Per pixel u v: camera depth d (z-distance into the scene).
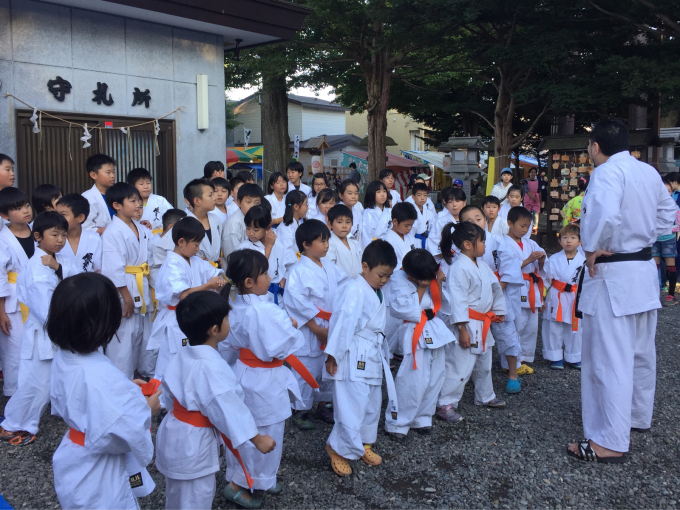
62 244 3.96
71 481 2.23
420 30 14.39
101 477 2.25
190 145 7.54
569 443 3.92
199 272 4.35
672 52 12.33
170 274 4.07
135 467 2.49
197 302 2.63
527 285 5.44
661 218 3.99
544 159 23.62
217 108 7.80
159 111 7.17
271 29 7.62
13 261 4.33
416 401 3.97
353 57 16.28
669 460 3.72
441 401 4.38
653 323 3.96
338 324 3.49
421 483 3.45
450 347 4.35
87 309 2.17
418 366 3.96
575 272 5.41
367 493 3.34
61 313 2.17
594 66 13.53
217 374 2.61
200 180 4.90
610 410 3.65
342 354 3.50
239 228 5.18
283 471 3.59
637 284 3.68
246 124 34.69
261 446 2.67
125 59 6.80
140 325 4.76
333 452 3.55
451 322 4.29
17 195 4.30
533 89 13.84
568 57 13.58
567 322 5.47
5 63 5.87
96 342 2.22
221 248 5.25
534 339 5.54
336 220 5.09
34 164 6.15
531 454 3.81
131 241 4.61
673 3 11.22
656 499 3.27
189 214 5.62
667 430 4.16
